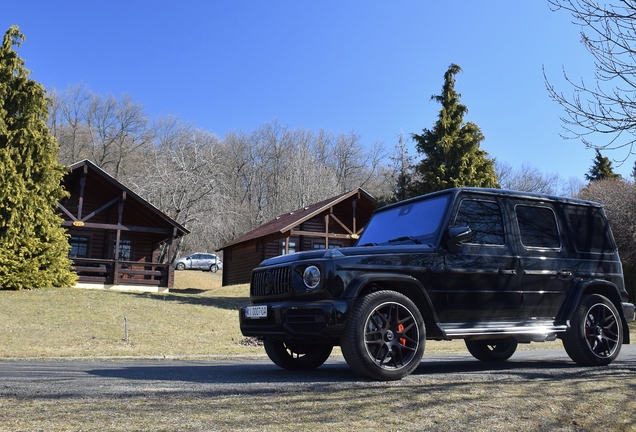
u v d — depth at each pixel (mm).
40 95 20812
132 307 17375
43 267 20406
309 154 74125
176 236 28328
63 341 12023
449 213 5520
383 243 5855
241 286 28891
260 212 69375
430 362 7301
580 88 6785
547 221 6172
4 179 19312
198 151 49719
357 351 4582
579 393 4102
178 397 3725
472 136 22188
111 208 28625
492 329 5383
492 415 3420
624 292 6512
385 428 3066
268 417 3193
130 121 65375
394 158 55281
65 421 3041
